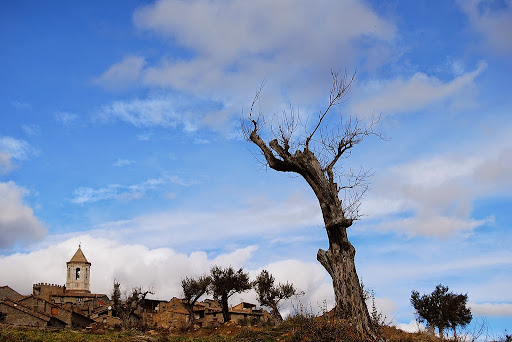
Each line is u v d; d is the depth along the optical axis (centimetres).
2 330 2330
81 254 16175
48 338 2231
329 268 2122
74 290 13850
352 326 1956
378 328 1984
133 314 8456
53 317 7225
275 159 2308
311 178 2217
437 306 3378
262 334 2219
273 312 6256
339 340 1888
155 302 9788
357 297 2019
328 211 2159
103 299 12119
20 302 7819
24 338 2173
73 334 2494
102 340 2286
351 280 2056
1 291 10519
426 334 2016
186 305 7225
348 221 2084
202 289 7138
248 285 6750
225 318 6688
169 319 8362
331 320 1994
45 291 11819
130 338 2331
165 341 2333
